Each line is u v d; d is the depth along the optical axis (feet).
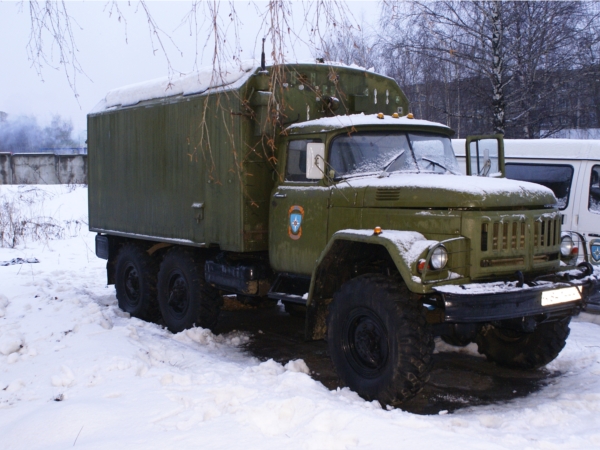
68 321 21.24
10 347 18.62
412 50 44.93
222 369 17.74
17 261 40.57
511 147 28.96
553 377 18.35
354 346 16.56
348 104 22.57
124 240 29.07
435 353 21.21
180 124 23.56
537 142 28.35
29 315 22.26
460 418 14.25
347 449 12.00
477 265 15.28
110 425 13.47
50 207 67.41
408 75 46.91
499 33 44.29
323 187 18.78
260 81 20.63
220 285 22.35
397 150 19.15
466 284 15.03
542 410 14.57
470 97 48.55
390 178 17.76
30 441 13.08
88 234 54.13
